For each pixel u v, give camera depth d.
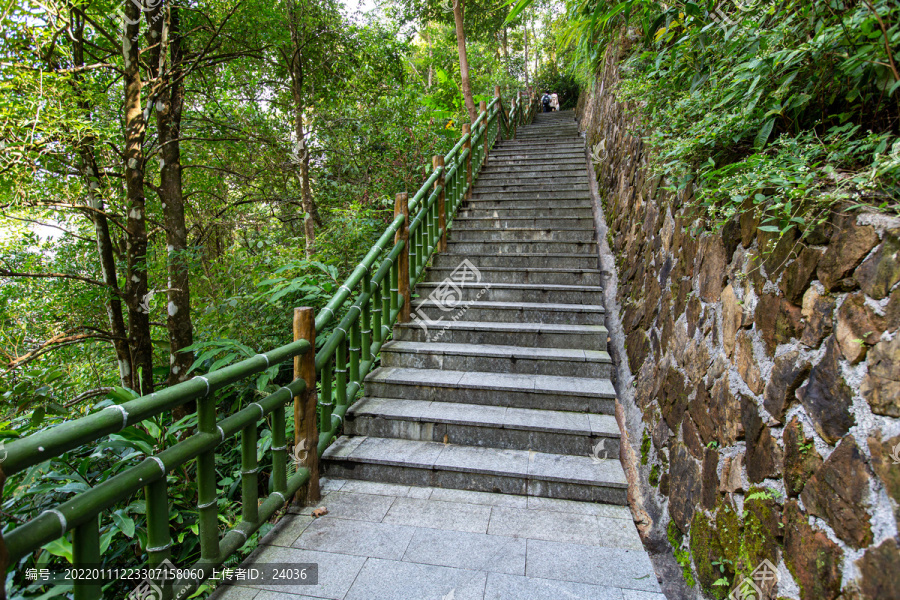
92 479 2.00
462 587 1.64
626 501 2.13
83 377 5.80
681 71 1.97
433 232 4.07
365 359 2.89
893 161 0.94
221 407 3.18
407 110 7.27
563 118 12.55
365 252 4.46
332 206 7.31
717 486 1.55
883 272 0.95
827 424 1.06
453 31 12.97
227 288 4.55
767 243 1.35
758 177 1.23
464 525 2.00
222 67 6.58
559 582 1.66
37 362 4.78
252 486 1.77
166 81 4.79
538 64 16.72
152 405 1.26
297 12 6.49
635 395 2.63
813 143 1.32
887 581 0.85
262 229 6.90
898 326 0.90
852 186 1.07
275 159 6.95
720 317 1.67
